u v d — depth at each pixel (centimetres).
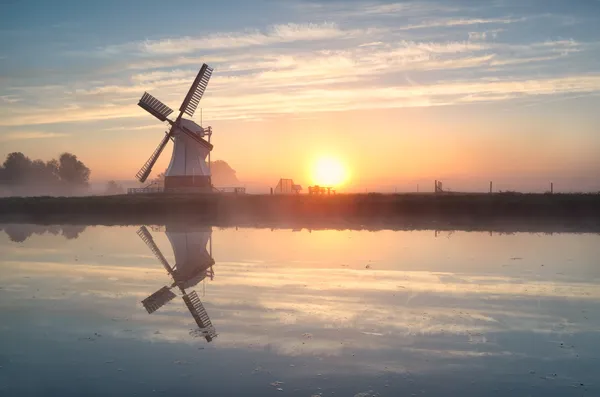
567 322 1430
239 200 5281
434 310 1551
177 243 3097
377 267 2236
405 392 1002
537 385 1028
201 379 1061
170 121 6031
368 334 1331
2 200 5822
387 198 5116
